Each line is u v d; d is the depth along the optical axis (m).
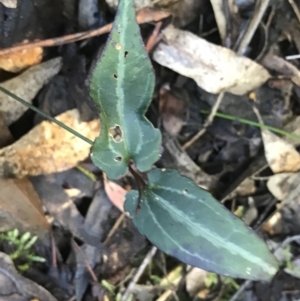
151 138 0.17
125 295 0.24
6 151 0.22
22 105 0.22
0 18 0.21
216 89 0.24
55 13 0.22
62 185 0.24
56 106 0.23
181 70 0.23
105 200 0.24
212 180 0.25
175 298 0.24
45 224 0.23
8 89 0.22
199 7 0.24
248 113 0.25
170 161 0.25
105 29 0.22
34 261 0.23
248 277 0.18
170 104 0.24
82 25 0.23
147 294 0.24
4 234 0.23
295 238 0.24
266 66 0.25
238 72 0.23
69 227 0.24
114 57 0.15
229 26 0.24
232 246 0.17
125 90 0.16
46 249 0.24
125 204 0.18
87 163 0.24
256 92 0.25
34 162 0.22
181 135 0.25
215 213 0.17
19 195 0.22
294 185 0.24
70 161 0.23
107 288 0.24
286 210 0.24
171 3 0.23
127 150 0.17
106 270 0.24
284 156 0.24
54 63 0.23
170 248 0.18
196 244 0.18
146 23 0.23
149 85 0.15
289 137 0.24
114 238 0.24
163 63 0.23
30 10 0.22
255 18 0.23
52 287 0.23
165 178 0.18
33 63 0.23
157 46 0.23
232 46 0.24
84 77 0.23
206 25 0.24
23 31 0.22
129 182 0.24
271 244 0.25
